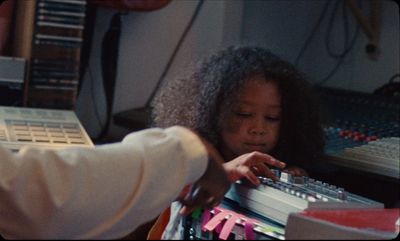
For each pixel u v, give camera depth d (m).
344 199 0.91
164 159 0.75
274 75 1.36
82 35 1.68
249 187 0.98
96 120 1.89
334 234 0.69
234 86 1.33
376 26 1.91
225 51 1.45
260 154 1.10
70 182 0.74
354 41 1.98
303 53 2.00
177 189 0.75
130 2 1.77
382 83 1.92
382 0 1.89
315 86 1.66
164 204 0.76
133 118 1.79
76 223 0.74
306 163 1.39
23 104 1.60
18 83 1.59
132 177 0.75
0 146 1.07
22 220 0.77
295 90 1.38
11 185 0.77
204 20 1.94
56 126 1.45
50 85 1.62
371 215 0.79
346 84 1.99
